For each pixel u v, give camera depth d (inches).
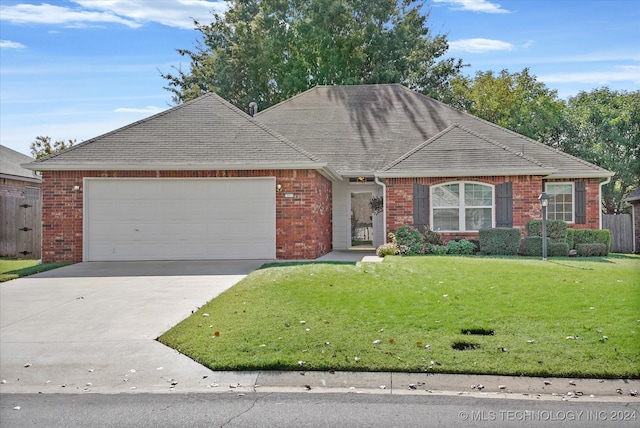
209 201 626.2
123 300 394.6
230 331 292.7
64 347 282.0
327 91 984.3
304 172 620.4
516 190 676.7
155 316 344.8
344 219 802.2
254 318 315.9
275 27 1347.2
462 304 339.9
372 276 442.9
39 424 191.2
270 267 519.8
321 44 1302.9
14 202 775.7
